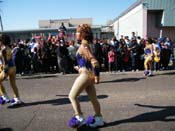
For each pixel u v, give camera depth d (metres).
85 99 8.12
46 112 6.96
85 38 5.42
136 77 12.26
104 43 15.52
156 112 6.68
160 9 24.91
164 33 26.38
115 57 14.73
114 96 8.47
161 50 14.95
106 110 6.93
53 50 15.20
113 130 5.55
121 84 10.55
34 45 15.33
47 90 9.77
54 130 5.66
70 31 28.78
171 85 10.13
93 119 5.75
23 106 7.61
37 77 13.27
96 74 5.54
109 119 6.23
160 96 8.35
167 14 25.08
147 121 6.04
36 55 15.06
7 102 7.95
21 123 6.17
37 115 6.72
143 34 24.61
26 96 8.84
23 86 10.80
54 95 8.89
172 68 15.73
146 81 11.12
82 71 5.45
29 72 15.10
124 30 31.86
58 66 14.86
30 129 5.78
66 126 5.86
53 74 14.08
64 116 6.56
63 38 15.99
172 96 8.34
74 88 5.46
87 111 6.88
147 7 24.70
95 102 5.68
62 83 11.22
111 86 10.20
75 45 14.68
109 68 14.76
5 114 6.90
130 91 9.17
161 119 6.15
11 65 7.42
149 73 12.62
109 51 14.91
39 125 6.00
